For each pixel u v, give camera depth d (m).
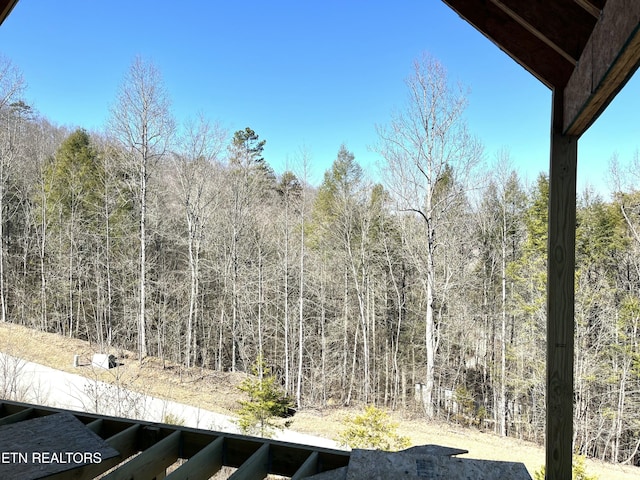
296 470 2.13
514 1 1.78
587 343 13.51
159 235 18.92
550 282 2.02
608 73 1.26
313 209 19.81
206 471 2.06
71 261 18.91
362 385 17.80
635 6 1.00
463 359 16.30
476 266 16.70
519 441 12.58
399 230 16.86
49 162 21.09
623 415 12.63
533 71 2.06
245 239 18.52
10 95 18.58
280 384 17.88
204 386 14.39
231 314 18.92
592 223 13.67
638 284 13.00
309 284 18.23
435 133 13.79
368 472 1.87
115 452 2.06
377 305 18.22
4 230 19.98
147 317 17.28
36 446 2.04
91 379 12.98
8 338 16.19
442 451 2.15
